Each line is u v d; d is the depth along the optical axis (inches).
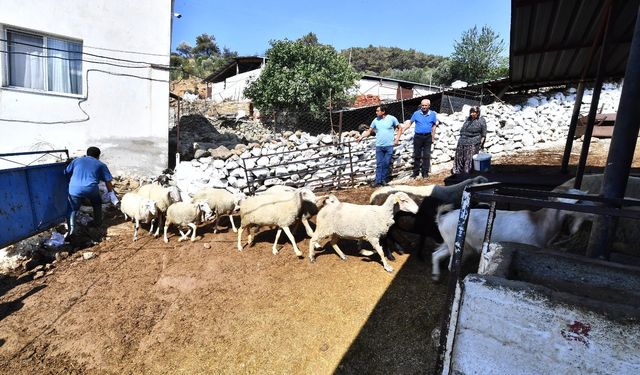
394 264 179.9
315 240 185.8
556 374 62.7
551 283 85.0
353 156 347.6
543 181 208.4
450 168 353.4
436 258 158.7
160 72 343.3
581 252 140.4
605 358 58.3
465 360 71.6
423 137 319.0
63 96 318.3
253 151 339.3
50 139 319.6
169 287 178.5
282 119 643.5
